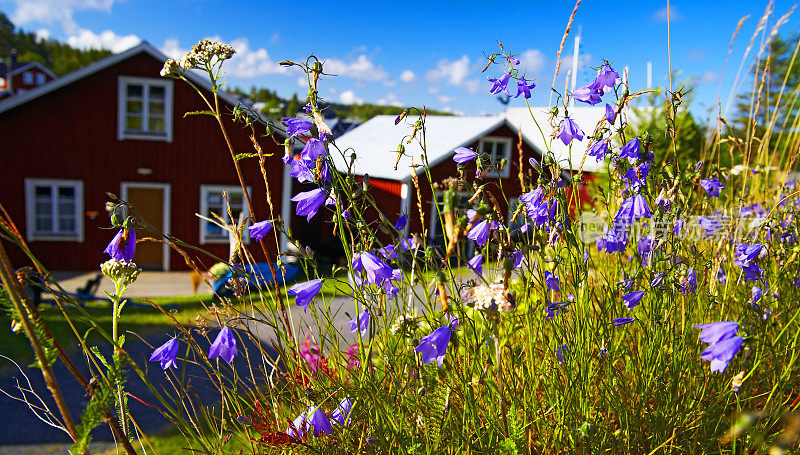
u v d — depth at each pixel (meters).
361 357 1.29
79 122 11.02
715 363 0.93
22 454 3.49
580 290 1.49
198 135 11.52
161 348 1.21
